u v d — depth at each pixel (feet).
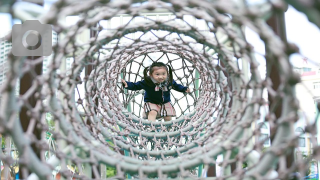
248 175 2.69
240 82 4.17
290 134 2.35
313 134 2.33
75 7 2.23
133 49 5.44
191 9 3.29
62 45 2.71
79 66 4.26
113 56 5.12
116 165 3.64
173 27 4.10
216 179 3.12
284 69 2.01
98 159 3.67
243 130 3.79
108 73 6.37
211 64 4.72
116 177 3.43
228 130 4.04
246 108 3.75
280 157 2.37
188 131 6.81
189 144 5.35
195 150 4.30
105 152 3.99
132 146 5.91
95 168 3.50
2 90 2.13
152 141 7.17
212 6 2.25
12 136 2.29
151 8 2.79
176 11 3.27
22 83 5.22
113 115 6.64
